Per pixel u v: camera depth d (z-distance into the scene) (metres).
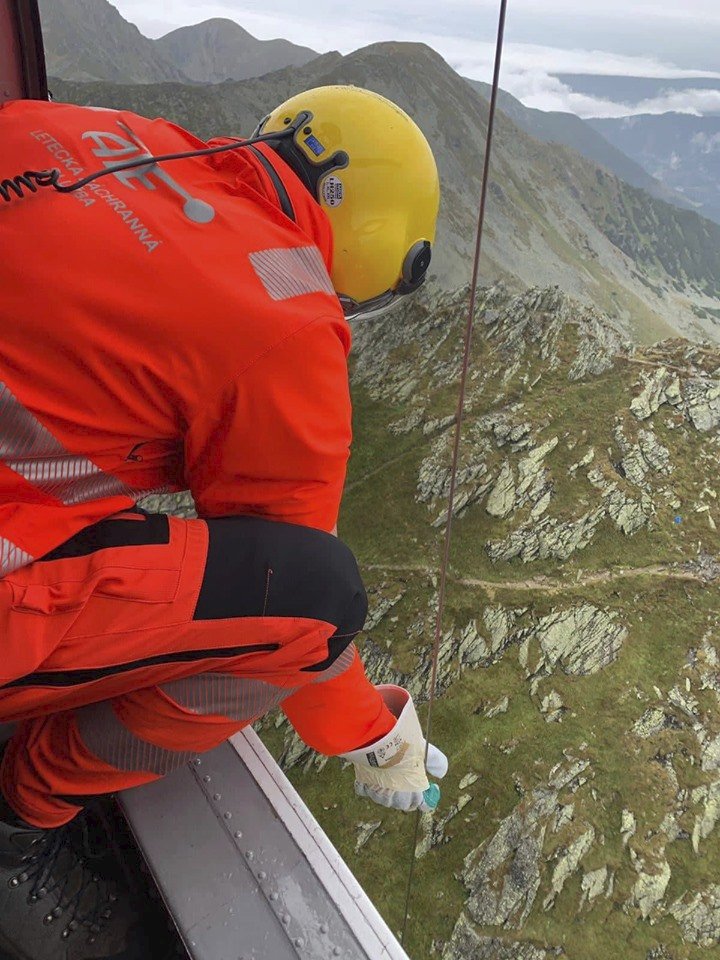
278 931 1.43
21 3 1.96
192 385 1.07
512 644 35.00
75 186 1.01
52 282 0.97
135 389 1.07
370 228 1.41
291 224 1.21
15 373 1.02
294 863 1.54
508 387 39.28
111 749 1.32
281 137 1.38
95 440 1.13
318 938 1.43
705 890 26.28
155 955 1.56
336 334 1.16
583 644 33.84
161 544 1.18
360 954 1.42
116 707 1.32
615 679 33.38
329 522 1.36
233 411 1.11
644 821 28.48
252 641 1.26
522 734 31.55
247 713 1.38
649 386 38.59
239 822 1.60
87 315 0.99
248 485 1.26
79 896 1.50
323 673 1.59
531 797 29.64
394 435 30.14
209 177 1.19
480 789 30.47
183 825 1.59
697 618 34.22
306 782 21.98
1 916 1.42
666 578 35.34
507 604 36.03
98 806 1.73
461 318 27.39
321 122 1.38
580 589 35.69
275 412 1.11
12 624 1.04
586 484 37.91
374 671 28.72
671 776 29.70
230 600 1.20
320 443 1.17
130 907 1.56
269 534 1.25
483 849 27.61
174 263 1.01
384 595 30.06
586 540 37.28
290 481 1.24
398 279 1.56
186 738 1.33
